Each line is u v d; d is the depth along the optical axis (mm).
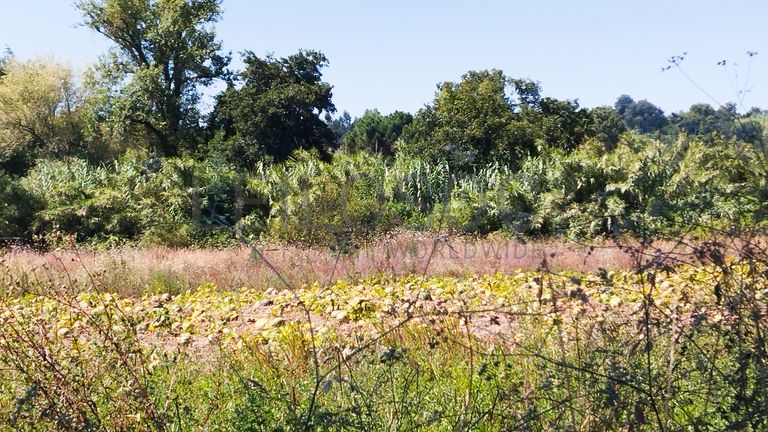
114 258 13477
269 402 3969
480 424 3775
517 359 4387
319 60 44406
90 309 4996
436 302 6398
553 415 3639
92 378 3818
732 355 3285
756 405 3047
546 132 32031
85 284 9570
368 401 3697
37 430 3678
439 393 4254
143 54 45125
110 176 27703
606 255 7340
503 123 30656
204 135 45031
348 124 64625
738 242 3254
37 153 45500
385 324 5793
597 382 3309
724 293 3248
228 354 5320
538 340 4254
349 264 10844
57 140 45875
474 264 11344
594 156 24031
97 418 3545
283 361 5168
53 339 4391
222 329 7383
